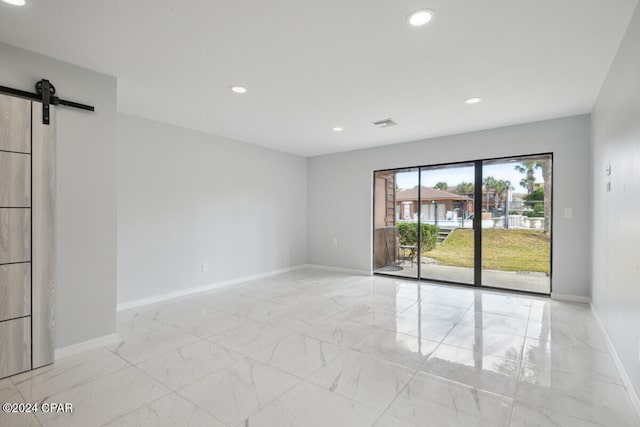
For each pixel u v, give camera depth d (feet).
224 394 6.76
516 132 14.44
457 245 16.60
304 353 8.71
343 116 13.16
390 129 15.19
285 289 15.85
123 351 8.80
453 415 6.05
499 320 11.28
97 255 9.05
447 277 16.89
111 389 6.95
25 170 7.75
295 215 21.22
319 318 11.55
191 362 8.19
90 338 8.93
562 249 13.52
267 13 6.47
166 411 6.18
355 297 14.35
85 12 6.41
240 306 13.01
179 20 6.71
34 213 7.88
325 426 5.75
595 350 8.84
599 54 8.07
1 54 7.53
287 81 9.79
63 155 8.41
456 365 8.03
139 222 13.23
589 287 12.99
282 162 20.22
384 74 9.30
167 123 14.16
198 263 15.39
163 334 10.03
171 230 14.33
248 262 17.90
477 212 15.92
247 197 17.89
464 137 15.89
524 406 6.33
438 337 9.80
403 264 18.52
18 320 7.63
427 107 12.09
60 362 8.15
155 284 13.71
